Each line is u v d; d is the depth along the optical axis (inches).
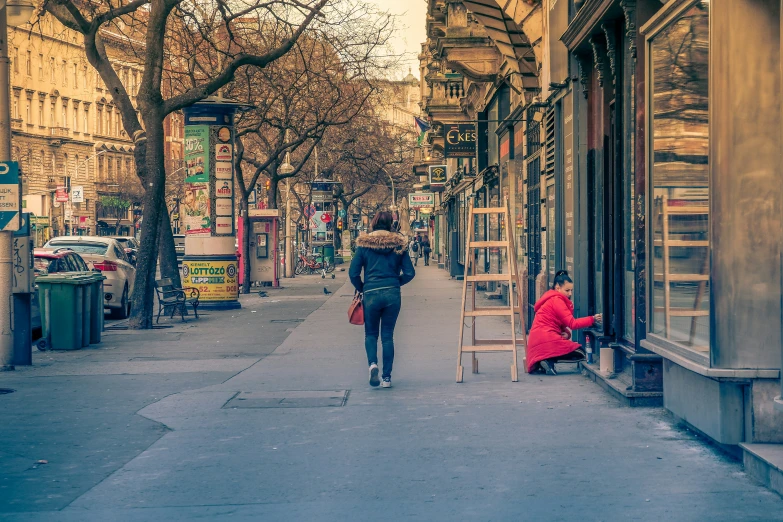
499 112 990.4
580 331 449.7
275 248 1373.0
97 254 871.7
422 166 2340.1
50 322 583.2
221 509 221.5
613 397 361.7
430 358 509.4
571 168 480.1
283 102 1304.1
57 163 3166.8
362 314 412.2
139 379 446.3
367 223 4404.5
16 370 483.2
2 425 331.3
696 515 206.1
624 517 205.5
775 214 240.5
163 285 817.5
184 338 658.8
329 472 255.1
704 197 251.0
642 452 267.6
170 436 309.7
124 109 787.4
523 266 759.7
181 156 3818.9
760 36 241.1
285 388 408.8
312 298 1123.9
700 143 255.6
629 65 375.9
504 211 432.8
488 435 297.1
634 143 364.2
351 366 481.4
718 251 241.4
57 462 274.7
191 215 944.3
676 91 281.4
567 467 252.2
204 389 410.0
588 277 451.5
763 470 230.7
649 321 312.8
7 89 484.1
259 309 944.9
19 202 483.8
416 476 248.1
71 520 215.3
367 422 325.1
